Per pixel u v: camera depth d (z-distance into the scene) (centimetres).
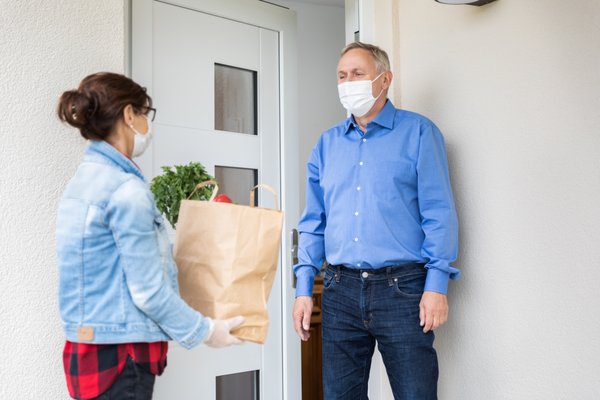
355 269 179
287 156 255
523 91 175
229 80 242
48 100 167
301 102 335
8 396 156
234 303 129
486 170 188
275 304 249
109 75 127
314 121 338
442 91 206
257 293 133
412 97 221
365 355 186
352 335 182
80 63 172
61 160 168
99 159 123
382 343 176
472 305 194
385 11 231
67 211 120
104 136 125
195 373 222
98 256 117
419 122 182
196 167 172
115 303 118
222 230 130
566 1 163
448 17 204
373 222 176
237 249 129
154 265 117
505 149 181
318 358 310
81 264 117
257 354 240
